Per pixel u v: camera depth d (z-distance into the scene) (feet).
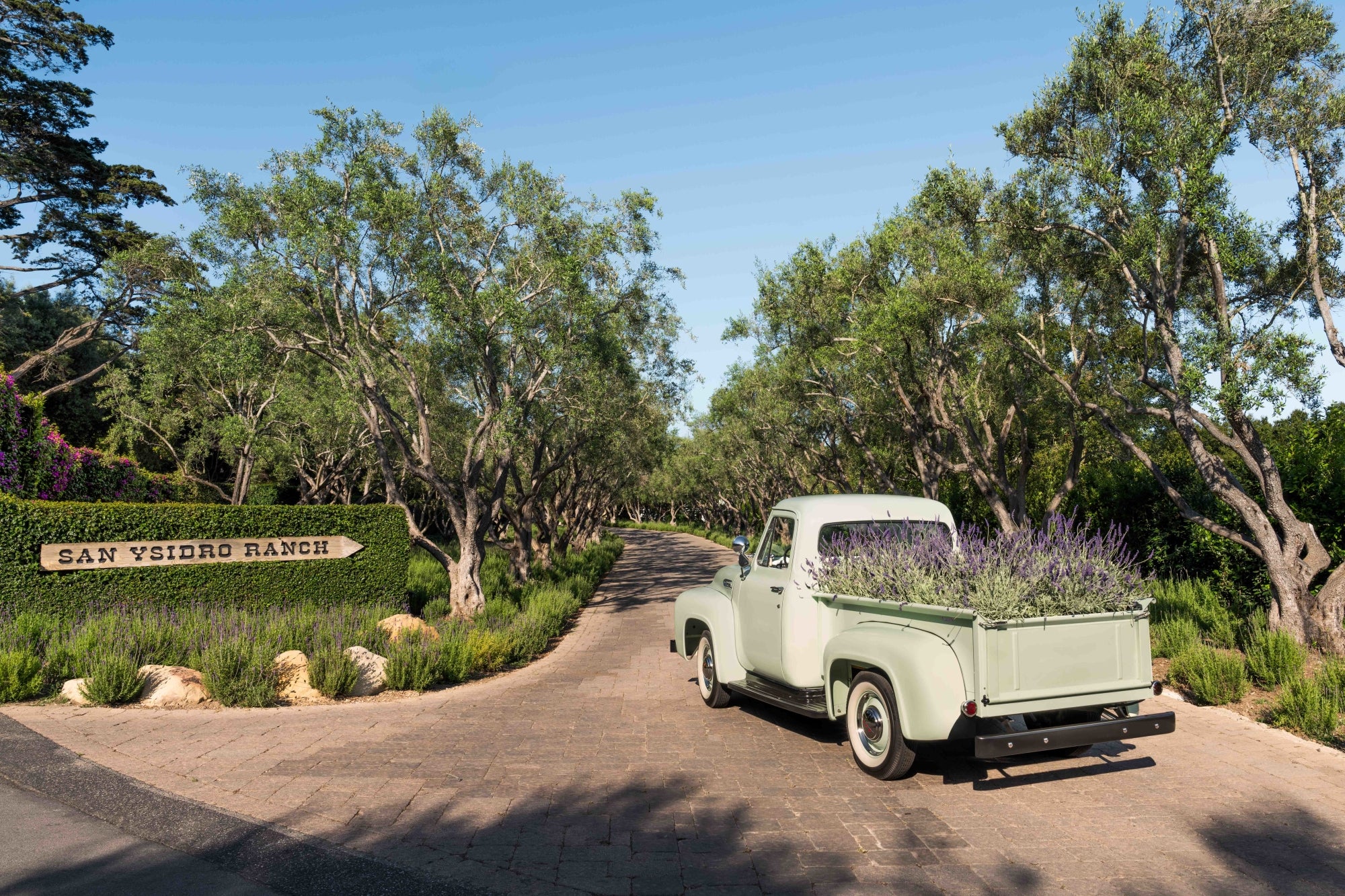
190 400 89.15
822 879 13.75
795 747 22.48
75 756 20.58
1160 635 32.50
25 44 94.43
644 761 20.98
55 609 38.68
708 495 213.66
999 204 37.06
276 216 45.52
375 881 13.51
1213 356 27.84
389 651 34.09
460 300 47.37
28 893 12.81
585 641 47.78
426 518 154.40
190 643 32.89
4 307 102.01
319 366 67.15
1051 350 41.98
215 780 18.90
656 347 62.49
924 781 19.15
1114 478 45.21
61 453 52.90
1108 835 15.64
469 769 20.15
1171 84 31.24
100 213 101.24
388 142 46.03
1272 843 15.11
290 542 45.68
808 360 59.98
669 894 13.19
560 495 106.42
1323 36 29.40
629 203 52.39
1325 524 31.53
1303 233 32.01
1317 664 27.27
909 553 20.48
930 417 56.70
